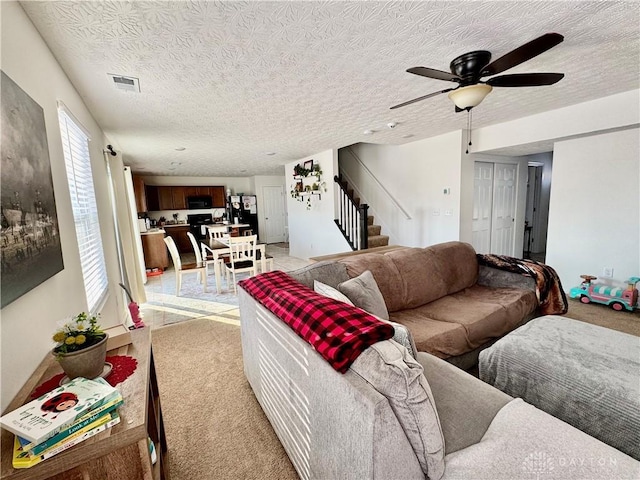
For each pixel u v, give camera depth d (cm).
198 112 289
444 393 118
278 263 643
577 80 253
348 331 104
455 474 84
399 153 519
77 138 225
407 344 120
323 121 342
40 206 120
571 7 150
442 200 453
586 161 346
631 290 311
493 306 234
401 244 534
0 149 91
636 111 280
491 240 488
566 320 197
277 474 143
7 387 87
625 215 324
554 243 382
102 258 256
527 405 103
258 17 149
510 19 159
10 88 101
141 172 768
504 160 480
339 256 301
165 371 233
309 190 607
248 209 920
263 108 287
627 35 180
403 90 252
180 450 158
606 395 131
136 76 207
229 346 274
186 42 169
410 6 145
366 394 83
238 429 172
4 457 70
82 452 72
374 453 79
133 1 132
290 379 132
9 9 117
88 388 85
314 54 189
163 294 449
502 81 188
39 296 116
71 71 193
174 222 857
